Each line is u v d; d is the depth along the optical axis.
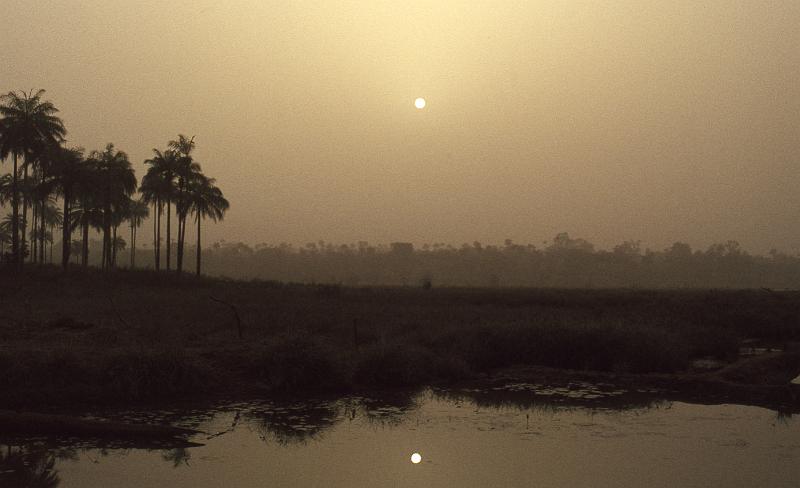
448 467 10.14
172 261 174.62
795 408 14.05
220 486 9.33
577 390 15.90
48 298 36.28
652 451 10.94
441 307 34.22
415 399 14.98
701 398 14.96
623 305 37.31
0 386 13.91
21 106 53.31
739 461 10.41
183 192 65.06
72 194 58.69
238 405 14.25
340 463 10.38
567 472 9.88
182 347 16.59
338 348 19.23
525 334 19.92
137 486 9.34
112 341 18.69
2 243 99.50
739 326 28.52
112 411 13.62
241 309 29.58
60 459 10.58
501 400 14.85
